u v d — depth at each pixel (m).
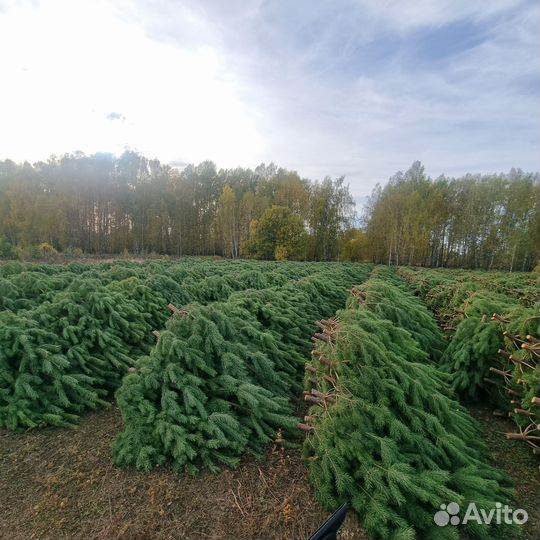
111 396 4.36
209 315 4.03
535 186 33.88
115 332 4.79
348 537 2.38
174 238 42.91
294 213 39.94
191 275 8.99
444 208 37.22
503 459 3.41
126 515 2.55
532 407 3.48
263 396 3.39
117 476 2.93
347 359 3.28
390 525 2.29
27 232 32.81
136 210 41.03
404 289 10.88
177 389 3.33
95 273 7.25
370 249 38.00
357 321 3.88
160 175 45.75
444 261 39.19
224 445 3.02
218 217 40.72
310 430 3.11
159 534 2.39
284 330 5.60
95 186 41.03
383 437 2.70
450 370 4.74
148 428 3.10
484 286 8.88
